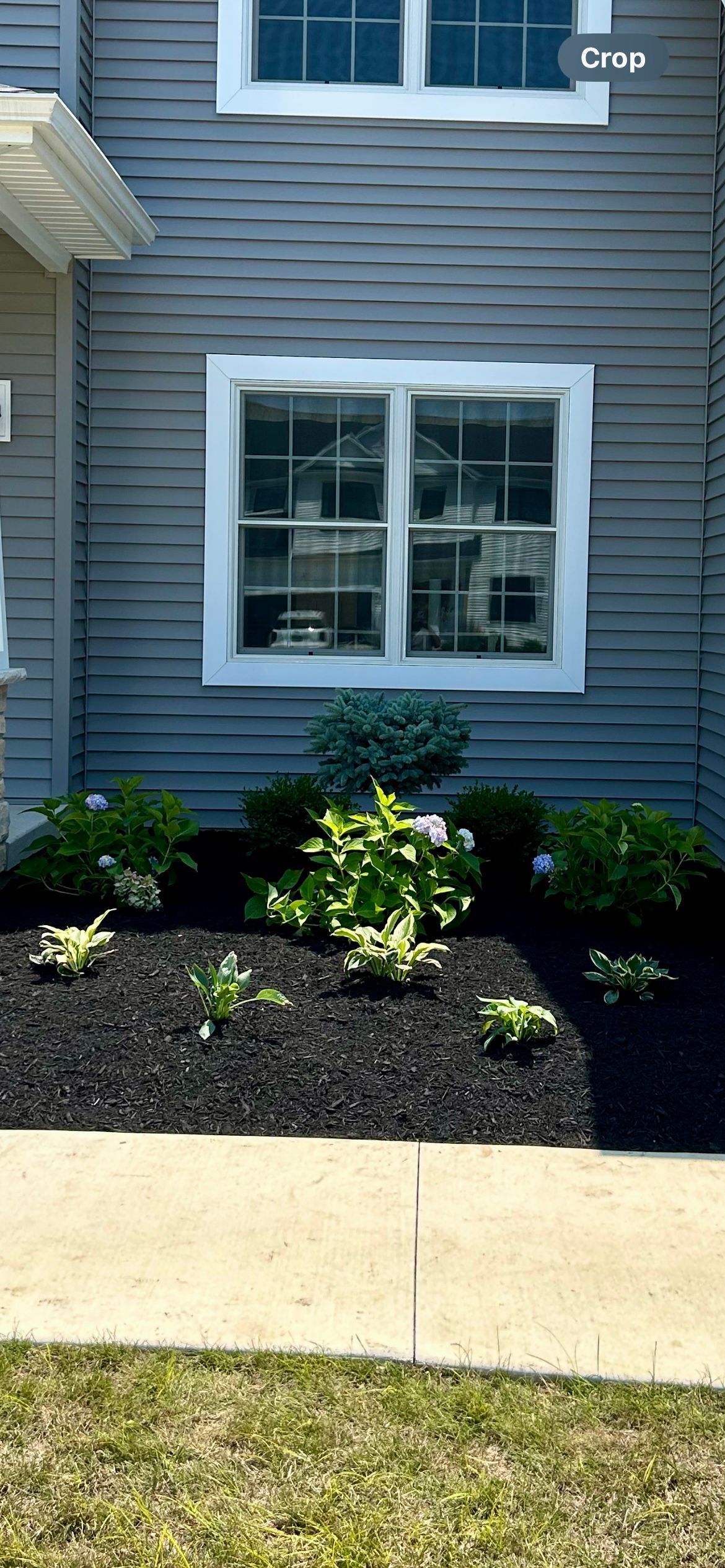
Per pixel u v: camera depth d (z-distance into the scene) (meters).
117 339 8.55
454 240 8.52
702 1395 2.79
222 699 8.77
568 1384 2.83
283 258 8.52
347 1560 2.31
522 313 8.59
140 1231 3.48
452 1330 3.03
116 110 8.40
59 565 8.11
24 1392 2.76
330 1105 4.31
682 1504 2.48
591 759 8.86
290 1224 3.54
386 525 8.67
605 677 8.83
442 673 8.73
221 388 8.55
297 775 8.80
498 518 8.73
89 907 6.45
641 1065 4.59
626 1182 3.82
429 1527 2.40
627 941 6.03
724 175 8.27
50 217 7.00
